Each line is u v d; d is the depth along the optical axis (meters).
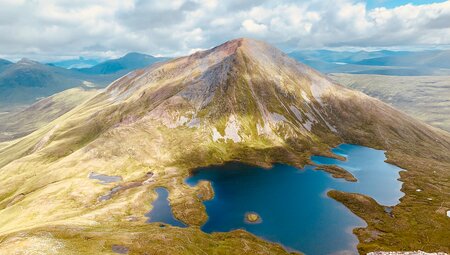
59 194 150.25
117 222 116.31
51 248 76.56
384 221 122.56
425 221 121.94
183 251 87.88
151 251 84.00
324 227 116.50
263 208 133.38
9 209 142.88
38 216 128.62
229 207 134.88
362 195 147.50
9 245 78.44
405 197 149.62
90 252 77.69
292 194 150.25
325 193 151.88
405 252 96.62
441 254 95.25
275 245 102.56
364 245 103.44
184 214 126.94
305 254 97.94
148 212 130.50
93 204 139.75
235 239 104.94
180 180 170.38
